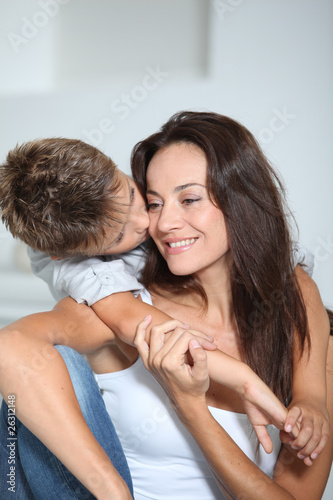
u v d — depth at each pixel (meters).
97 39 2.70
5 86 2.73
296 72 2.44
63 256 1.16
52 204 1.07
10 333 0.99
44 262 1.38
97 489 0.92
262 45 2.48
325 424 1.10
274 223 1.23
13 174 1.12
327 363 1.29
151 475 1.21
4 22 2.73
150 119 2.62
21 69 2.76
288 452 1.21
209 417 1.04
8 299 2.58
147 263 1.31
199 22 2.56
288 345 1.23
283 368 1.23
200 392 1.02
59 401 0.94
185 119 1.21
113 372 1.22
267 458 1.20
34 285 2.61
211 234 1.14
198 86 2.58
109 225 1.10
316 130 2.42
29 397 0.94
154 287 1.33
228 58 2.52
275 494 1.05
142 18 2.64
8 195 1.13
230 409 1.18
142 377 1.21
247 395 1.06
